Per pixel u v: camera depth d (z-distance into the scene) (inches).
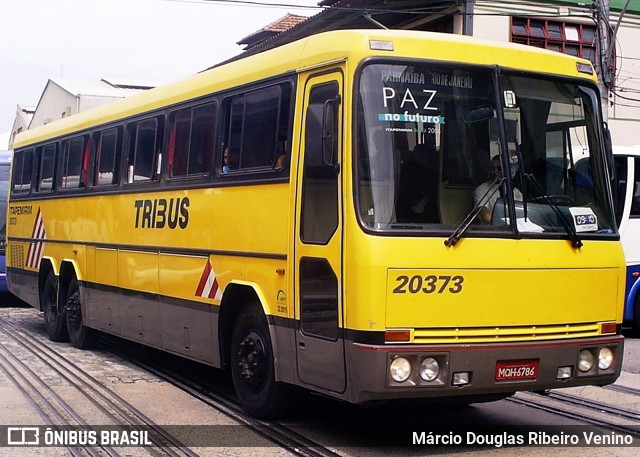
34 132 585.9
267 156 308.8
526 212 273.7
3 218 740.7
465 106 273.0
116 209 436.5
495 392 263.3
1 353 474.9
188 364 449.1
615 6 939.3
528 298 269.0
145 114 415.2
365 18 857.5
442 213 263.3
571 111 290.8
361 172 259.3
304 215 283.1
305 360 280.4
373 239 253.1
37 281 548.7
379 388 248.1
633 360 469.1
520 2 878.4
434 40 273.3
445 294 257.6
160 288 385.7
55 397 356.2
